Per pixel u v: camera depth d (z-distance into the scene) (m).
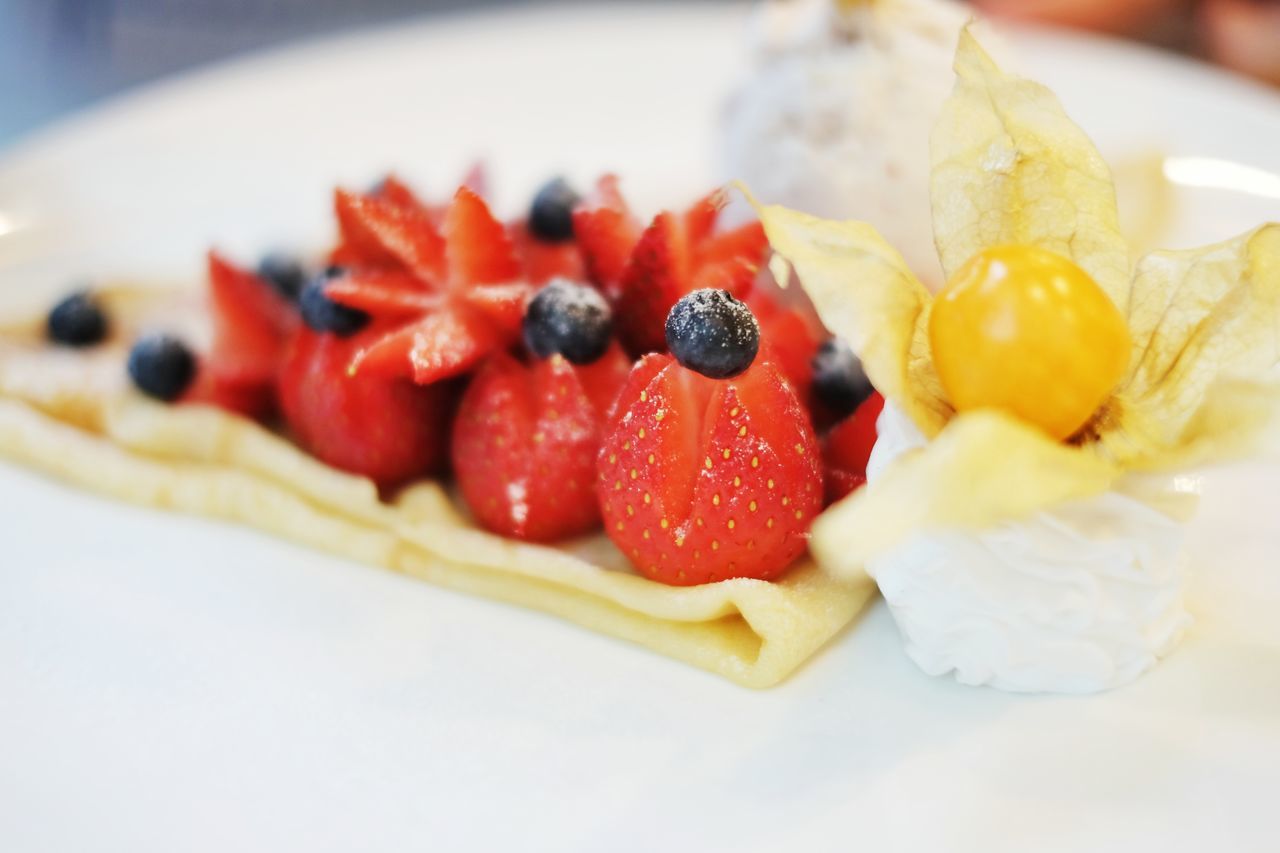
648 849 0.20
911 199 0.27
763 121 0.28
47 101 0.44
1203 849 0.20
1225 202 0.31
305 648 0.23
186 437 0.26
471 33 0.39
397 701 0.22
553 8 0.45
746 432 0.22
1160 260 0.21
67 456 0.26
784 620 0.22
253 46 0.47
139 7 0.50
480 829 0.21
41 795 0.21
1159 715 0.21
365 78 0.37
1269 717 0.21
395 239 0.24
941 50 0.28
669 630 0.23
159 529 0.25
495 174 0.34
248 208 0.33
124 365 0.27
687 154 0.34
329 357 0.25
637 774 0.21
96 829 0.21
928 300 0.21
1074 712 0.22
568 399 0.23
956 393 0.20
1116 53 0.36
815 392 0.24
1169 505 0.21
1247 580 0.23
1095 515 0.21
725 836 0.21
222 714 0.22
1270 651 0.22
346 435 0.25
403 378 0.25
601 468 0.23
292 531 0.25
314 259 0.29
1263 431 0.20
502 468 0.24
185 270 0.31
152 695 0.22
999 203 0.22
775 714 0.22
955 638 0.22
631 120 0.35
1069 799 0.21
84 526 0.25
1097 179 0.22
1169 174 0.32
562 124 0.35
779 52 0.29
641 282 0.24
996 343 0.20
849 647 0.23
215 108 0.36
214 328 0.26
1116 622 0.22
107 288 0.29
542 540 0.24
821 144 0.28
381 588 0.24
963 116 0.22
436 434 0.25
